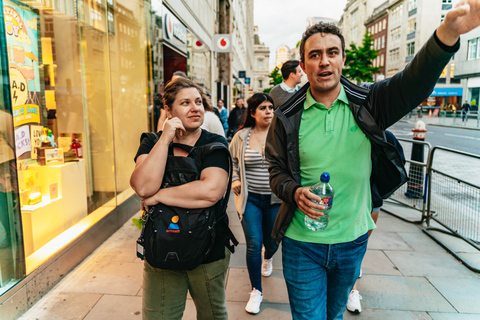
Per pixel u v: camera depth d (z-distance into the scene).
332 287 2.04
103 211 4.56
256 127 3.11
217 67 21.77
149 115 6.29
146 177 1.68
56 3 4.29
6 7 3.54
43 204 3.53
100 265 3.65
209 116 3.65
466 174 8.12
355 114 1.79
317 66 1.75
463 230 4.17
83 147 4.71
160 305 1.85
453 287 3.33
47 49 4.32
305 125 1.88
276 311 2.95
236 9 28.17
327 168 1.83
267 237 3.27
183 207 1.70
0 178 2.61
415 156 5.88
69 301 2.99
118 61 5.67
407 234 4.67
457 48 1.43
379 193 1.99
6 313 2.60
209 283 1.83
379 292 3.24
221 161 1.79
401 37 56.78
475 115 27.61
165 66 9.30
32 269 2.98
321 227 1.84
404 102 1.67
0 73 2.55
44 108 4.20
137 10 6.07
